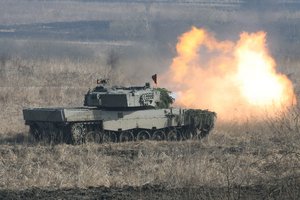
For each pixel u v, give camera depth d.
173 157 58.75
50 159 59.81
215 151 61.62
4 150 64.31
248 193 45.00
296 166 47.34
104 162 58.84
